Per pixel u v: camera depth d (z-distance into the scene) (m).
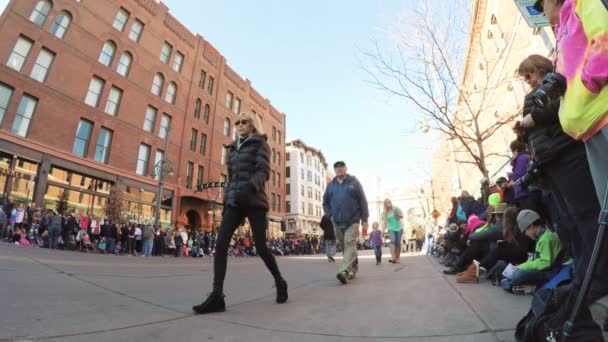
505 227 4.11
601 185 1.41
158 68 25.41
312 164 58.75
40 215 14.88
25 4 17.88
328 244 11.80
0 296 3.20
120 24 23.08
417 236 21.89
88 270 5.85
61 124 18.73
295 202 51.25
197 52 29.67
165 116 25.92
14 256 7.07
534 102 1.64
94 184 20.28
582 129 1.42
